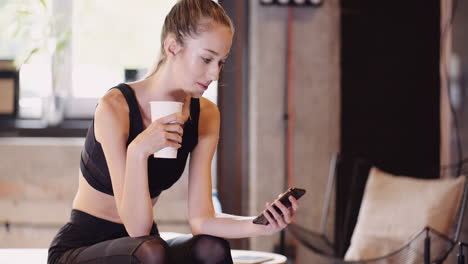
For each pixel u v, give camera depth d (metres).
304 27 4.45
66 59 4.76
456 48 4.27
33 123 4.76
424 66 4.41
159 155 1.99
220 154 4.44
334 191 4.41
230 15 4.43
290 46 4.44
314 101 4.45
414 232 3.56
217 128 2.36
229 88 4.44
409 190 3.71
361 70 4.41
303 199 4.44
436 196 3.59
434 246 3.45
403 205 3.68
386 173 4.01
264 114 4.43
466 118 4.16
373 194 3.83
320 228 4.43
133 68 4.79
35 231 4.35
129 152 1.97
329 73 4.47
